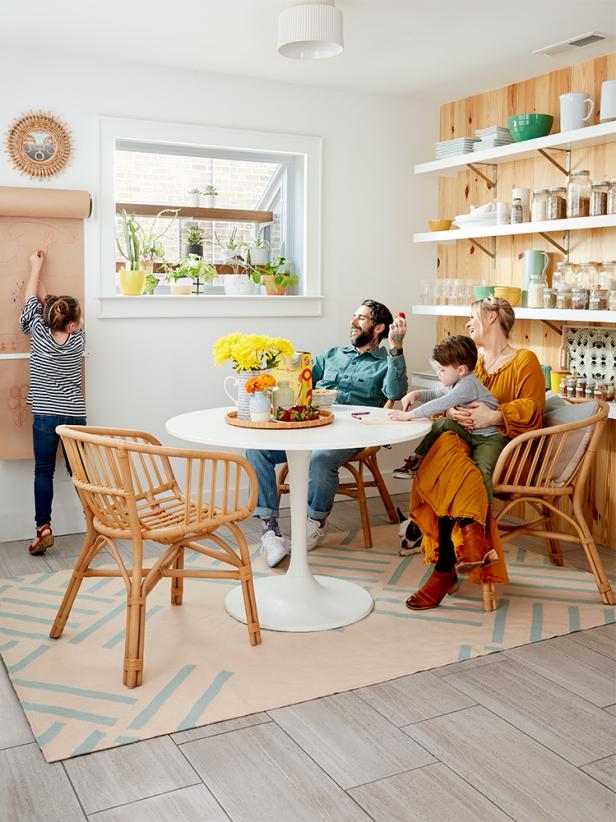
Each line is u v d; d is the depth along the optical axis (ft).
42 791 6.60
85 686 8.32
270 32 11.93
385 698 8.14
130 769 6.89
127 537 8.60
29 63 12.81
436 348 11.23
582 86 13.23
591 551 10.76
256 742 7.32
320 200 15.39
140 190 14.71
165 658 8.97
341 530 13.88
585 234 13.23
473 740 7.37
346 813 6.32
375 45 12.43
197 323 14.52
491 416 10.89
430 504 10.32
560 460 10.96
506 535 10.91
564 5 10.71
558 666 8.87
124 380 14.02
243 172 15.56
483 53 12.80
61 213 12.91
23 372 13.08
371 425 10.37
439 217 16.67
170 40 12.32
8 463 13.30
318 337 15.75
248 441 9.14
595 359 13.02
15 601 10.64
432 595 10.50
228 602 10.48
